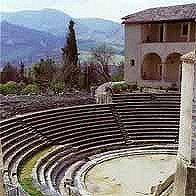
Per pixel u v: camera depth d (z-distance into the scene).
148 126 32.34
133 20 44.28
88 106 33.78
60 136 28.14
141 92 38.88
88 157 26.89
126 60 45.97
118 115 33.44
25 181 18.39
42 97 35.88
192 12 42.09
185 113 17.30
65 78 59.53
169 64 44.53
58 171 23.30
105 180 22.61
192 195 17.16
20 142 24.80
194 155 16.95
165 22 42.62
